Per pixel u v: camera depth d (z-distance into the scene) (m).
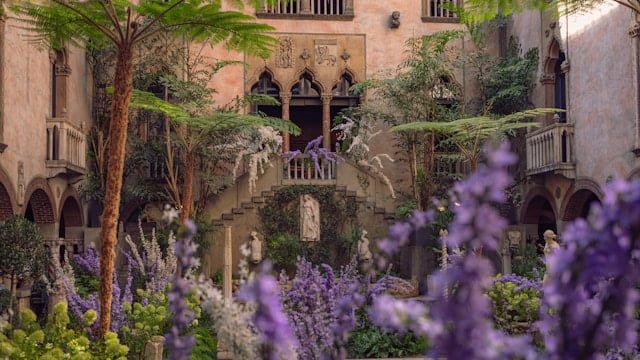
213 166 25.09
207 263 23.70
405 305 2.98
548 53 23.09
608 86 19.23
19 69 17.83
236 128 23.22
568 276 2.88
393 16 27.33
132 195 24.83
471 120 20.86
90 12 12.64
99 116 25.39
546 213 25.72
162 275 13.79
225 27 13.19
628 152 18.12
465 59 25.94
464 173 26.05
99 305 11.66
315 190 24.86
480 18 15.55
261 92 27.36
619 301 2.86
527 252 22.77
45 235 20.80
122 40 12.02
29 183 18.45
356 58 27.45
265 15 27.00
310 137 29.98
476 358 2.69
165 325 12.13
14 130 17.36
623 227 2.71
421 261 23.89
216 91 24.45
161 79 23.14
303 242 24.56
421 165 25.86
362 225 24.95
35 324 9.30
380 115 25.34
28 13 12.66
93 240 24.08
